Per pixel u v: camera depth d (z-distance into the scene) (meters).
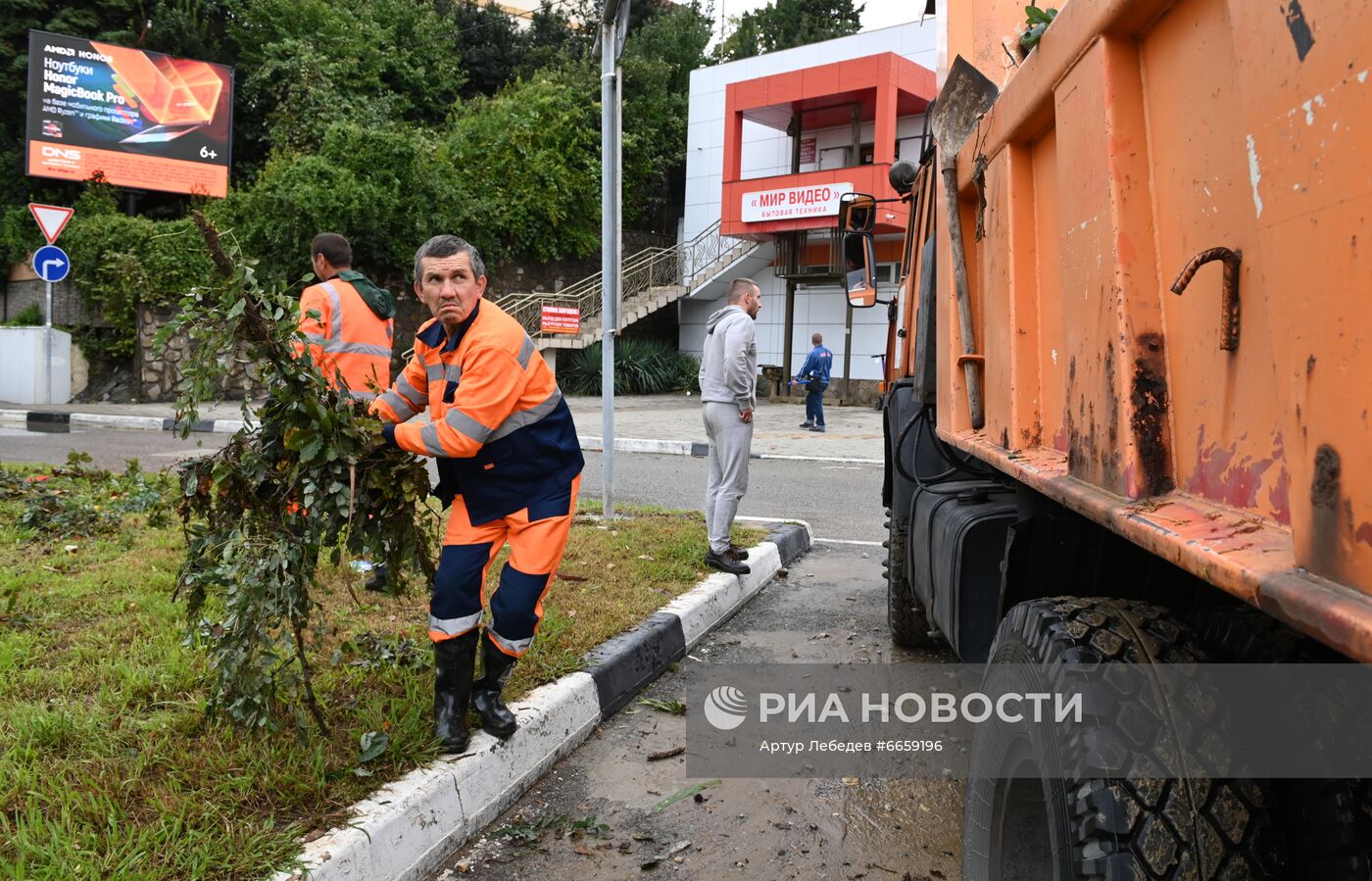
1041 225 2.35
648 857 2.97
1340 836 1.60
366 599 4.84
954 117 3.18
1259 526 1.28
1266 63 1.20
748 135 26.88
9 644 3.90
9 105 24.48
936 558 3.68
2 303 22.98
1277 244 1.18
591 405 21.84
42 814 2.59
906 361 4.94
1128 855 1.60
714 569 5.80
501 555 5.90
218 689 2.93
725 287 27.00
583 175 26.53
